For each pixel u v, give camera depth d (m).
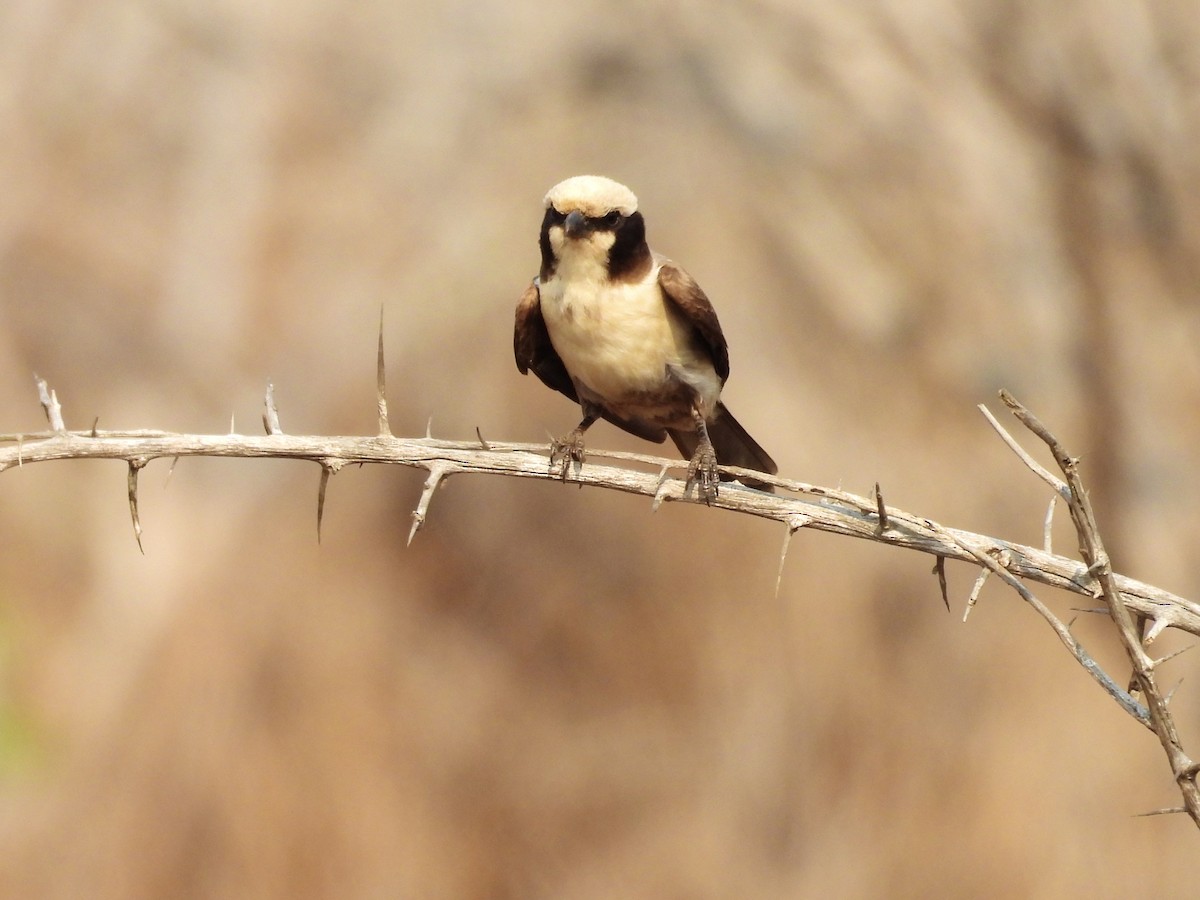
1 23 19.72
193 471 16.69
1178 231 17.50
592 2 18.28
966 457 16.30
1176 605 5.71
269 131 19.06
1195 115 17.77
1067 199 17.52
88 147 19.25
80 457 5.68
